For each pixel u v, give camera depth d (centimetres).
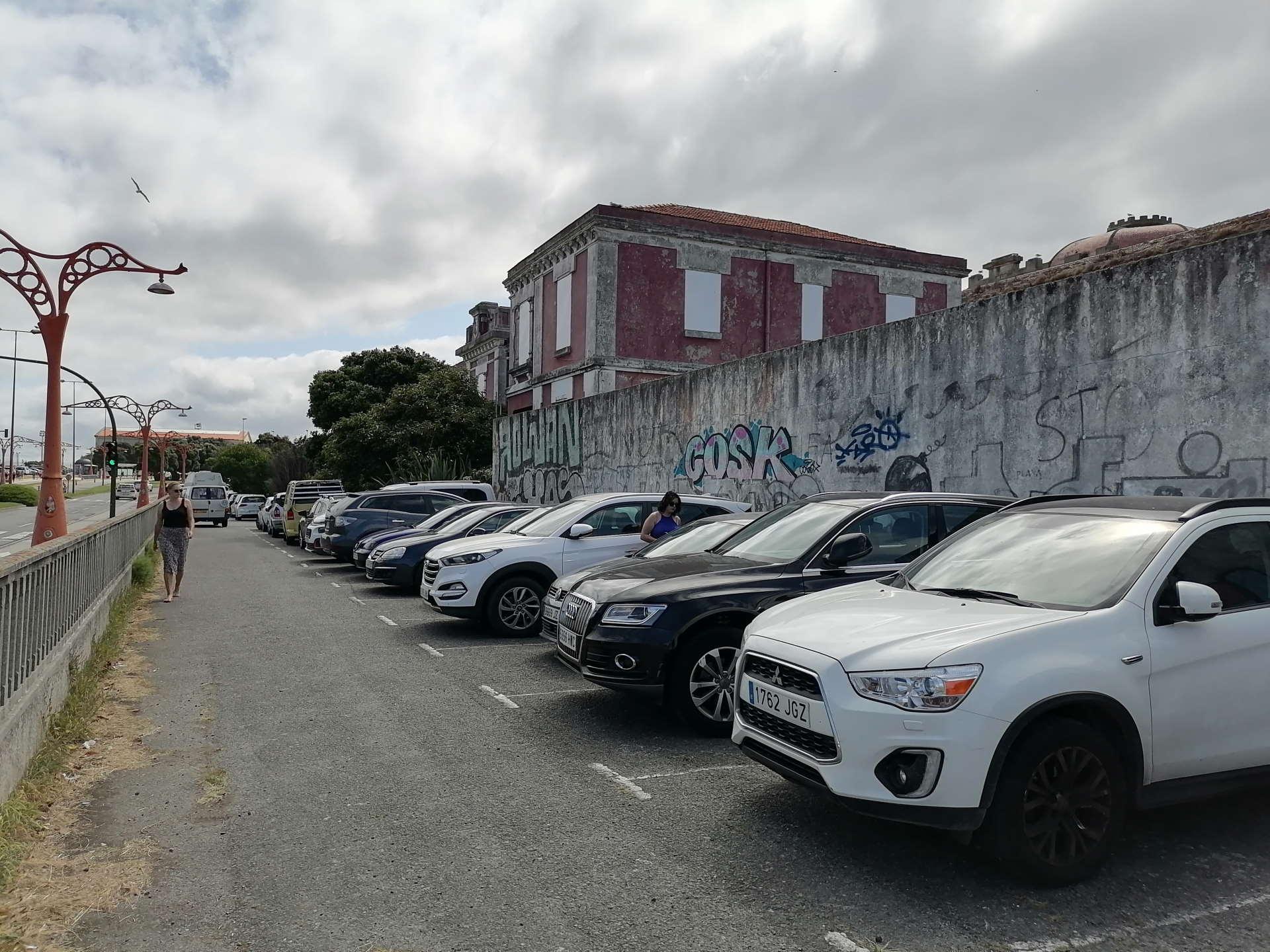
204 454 12612
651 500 1124
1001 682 379
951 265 3181
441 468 3284
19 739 492
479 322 4416
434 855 432
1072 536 486
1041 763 385
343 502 2045
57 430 1383
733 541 775
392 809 493
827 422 1419
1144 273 953
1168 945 345
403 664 891
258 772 557
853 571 670
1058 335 1048
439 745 613
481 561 1041
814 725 408
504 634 1042
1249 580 445
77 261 1378
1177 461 918
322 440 4712
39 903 379
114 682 798
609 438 2150
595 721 675
